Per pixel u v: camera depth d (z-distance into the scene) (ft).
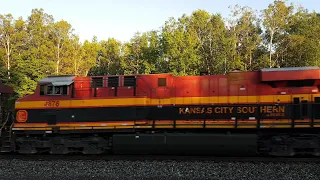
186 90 38.86
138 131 38.78
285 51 104.06
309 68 35.63
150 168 31.35
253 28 107.65
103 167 32.17
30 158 37.24
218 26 103.76
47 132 39.63
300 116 35.37
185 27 102.42
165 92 39.06
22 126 40.24
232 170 29.91
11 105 58.08
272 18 103.65
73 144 39.27
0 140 42.83
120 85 39.75
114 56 140.36
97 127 38.88
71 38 119.44
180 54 86.89
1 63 102.17
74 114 39.52
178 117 38.22
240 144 35.27
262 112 36.35
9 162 35.06
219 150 35.86
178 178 28.50
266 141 36.06
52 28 115.44
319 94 35.32
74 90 40.11
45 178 29.45
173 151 36.96
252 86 37.29
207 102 38.11
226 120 37.14
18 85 86.74
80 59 121.70
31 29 115.03
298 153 35.29
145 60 96.43
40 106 40.29
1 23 112.06
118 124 38.55
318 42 99.35
